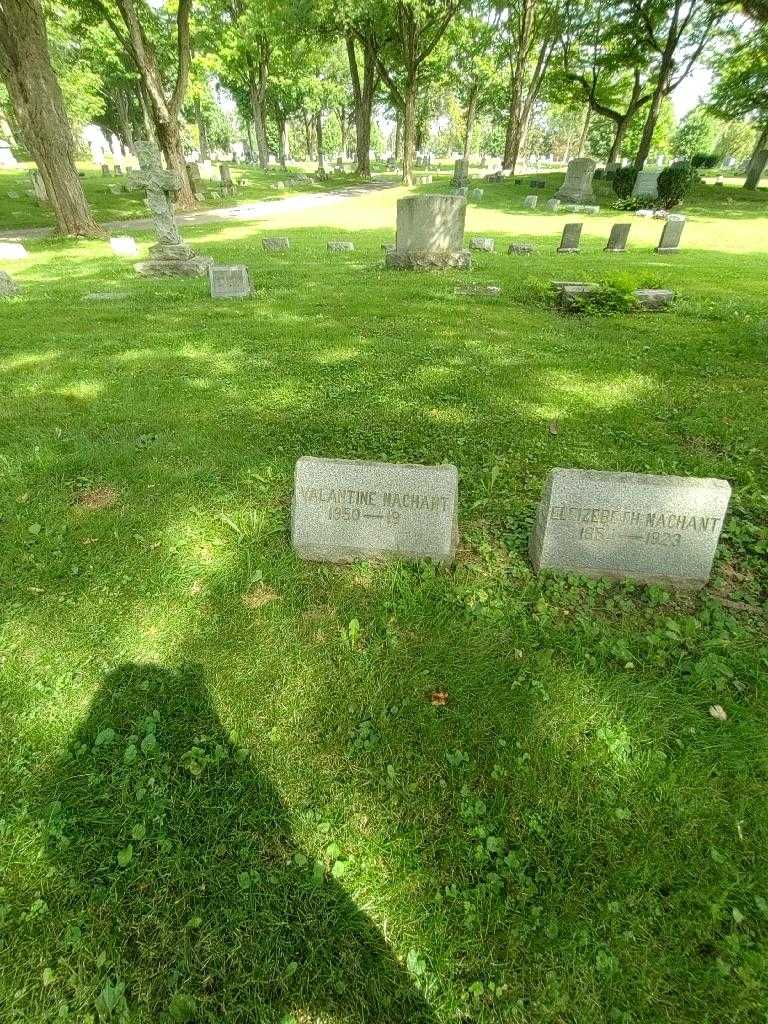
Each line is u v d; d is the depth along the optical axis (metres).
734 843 2.35
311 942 2.07
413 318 9.51
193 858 2.31
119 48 31.89
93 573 3.79
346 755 2.71
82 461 5.05
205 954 2.05
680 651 3.21
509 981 1.98
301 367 7.29
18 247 16.08
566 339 8.50
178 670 3.12
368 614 3.46
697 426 5.82
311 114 71.50
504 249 17.80
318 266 14.16
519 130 42.22
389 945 2.08
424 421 5.86
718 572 3.85
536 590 3.63
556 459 5.18
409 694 2.98
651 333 8.86
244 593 3.62
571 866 2.29
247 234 20.42
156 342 8.30
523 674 3.06
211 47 35.44
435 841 2.38
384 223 23.33
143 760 2.68
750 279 12.67
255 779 2.61
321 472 3.61
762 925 2.12
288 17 30.66
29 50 17.05
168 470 4.93
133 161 58.97
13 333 8.82
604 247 17.66
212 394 6.50
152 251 13.66
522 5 38.25
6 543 4.05
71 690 3.01
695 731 2.78
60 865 2.29
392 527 3.72
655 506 3.46
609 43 33.09
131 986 1.98
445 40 37.78
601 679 3.03
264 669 3.12
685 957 2.03
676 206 27.38
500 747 2.72
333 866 2.30
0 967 2.01
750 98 30.47
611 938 2.08
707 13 27.00
